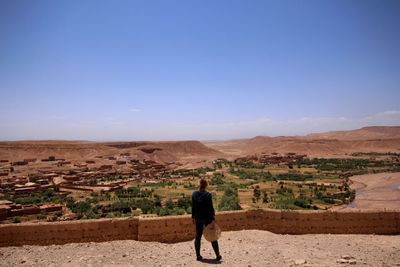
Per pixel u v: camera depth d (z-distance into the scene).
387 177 112.12
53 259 10.06
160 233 12.62
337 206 69.44
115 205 68.12
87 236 12.39
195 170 147.62
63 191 93.38
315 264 9.09
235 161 189.00
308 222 13.67
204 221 9.91
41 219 57.75
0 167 146.25
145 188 98.38
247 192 87.56
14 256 10.48
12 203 65.81
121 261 9.78
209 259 9.94
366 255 10.09
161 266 9.27
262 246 11.26
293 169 151.50
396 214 13.66
